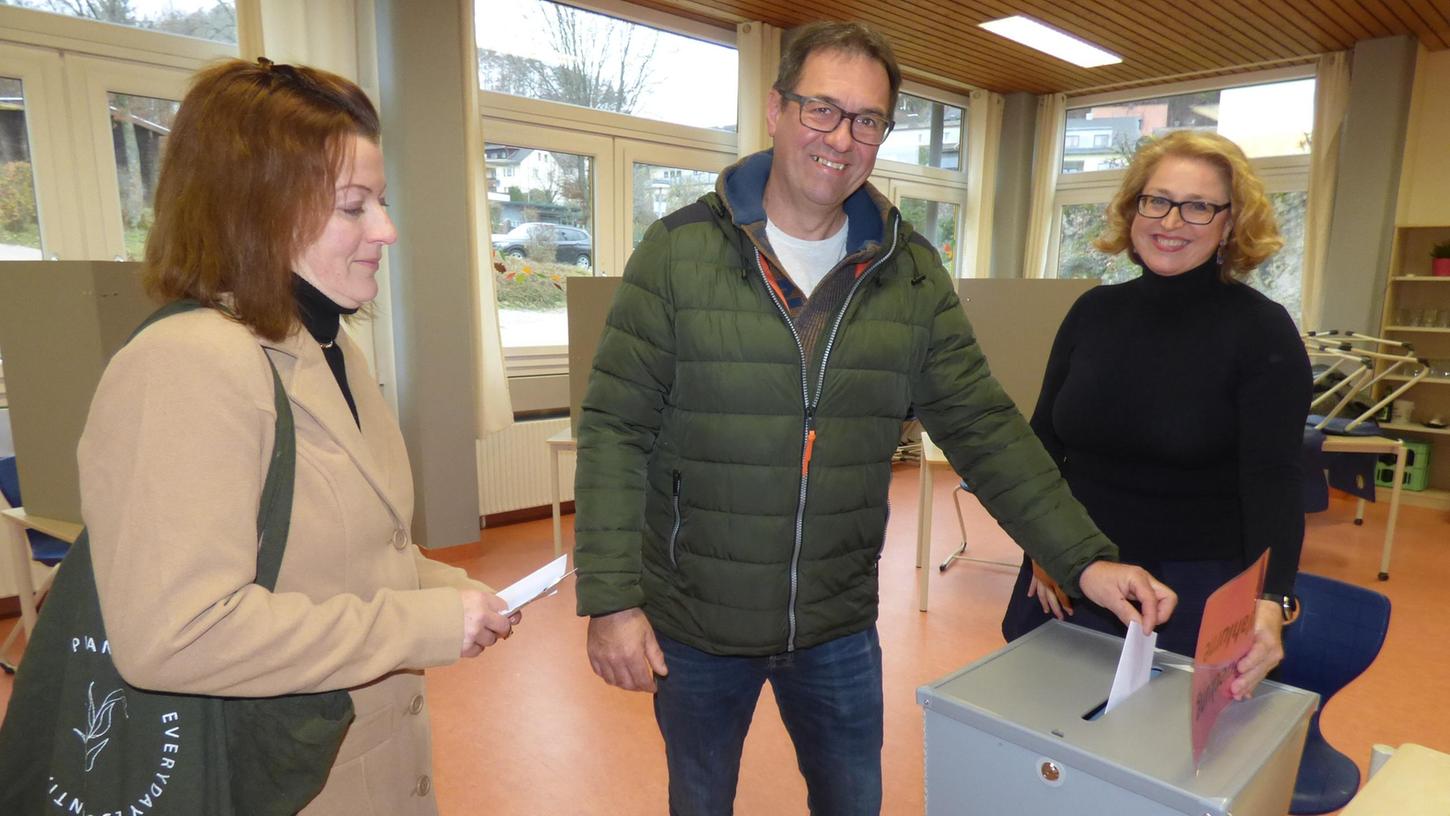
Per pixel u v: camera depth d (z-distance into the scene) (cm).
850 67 104
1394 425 510
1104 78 605
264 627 66
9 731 73
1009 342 353
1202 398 134
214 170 71
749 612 114
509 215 433
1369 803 83
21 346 193
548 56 436
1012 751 87
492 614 83
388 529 84
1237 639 85
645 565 122
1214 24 470
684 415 113
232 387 68
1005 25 479
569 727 239
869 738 127
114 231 316
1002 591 355
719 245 111
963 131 670
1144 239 139
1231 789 74
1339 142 528
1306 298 542
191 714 70
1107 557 111
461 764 220
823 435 112
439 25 368
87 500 66
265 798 73
